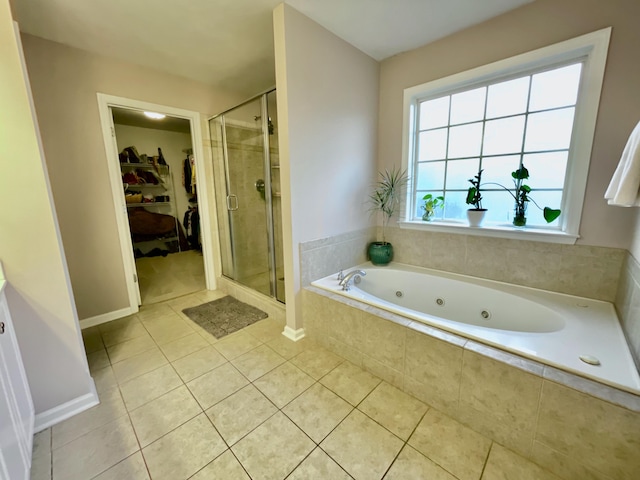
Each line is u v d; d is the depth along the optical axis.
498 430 1.23
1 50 1.15
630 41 1.47
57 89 2.11
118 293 2.54
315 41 1.92
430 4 1.73
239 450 1.22
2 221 1.20
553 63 1.78
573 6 1.59
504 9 1.79
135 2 1.65
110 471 1.13
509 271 2.05
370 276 2.50
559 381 1.06
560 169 1.85
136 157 4.61
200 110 2.93
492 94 2.06
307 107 1.94
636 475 0.94
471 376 1.28
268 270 2.66
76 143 2.22
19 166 1.22
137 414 1.42
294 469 1.13
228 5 1.71
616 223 1.61
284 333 2.21
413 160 2.53
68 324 1.39
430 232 2.44
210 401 1.51
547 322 1.65
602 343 1.27
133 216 4.73
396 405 1.47
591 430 1.01
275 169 2.39
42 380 1.34
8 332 1.11
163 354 1.95
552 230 1.89
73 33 1.97
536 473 1.11
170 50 2.24
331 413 1.42
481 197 2.19
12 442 0.96
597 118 1.60
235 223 3.01
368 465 1.14
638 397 0.96
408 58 2.34
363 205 2.58
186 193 5.35
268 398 1.53
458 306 2.17
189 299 2.98
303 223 2.05
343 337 1.85
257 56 2.36
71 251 2.28
